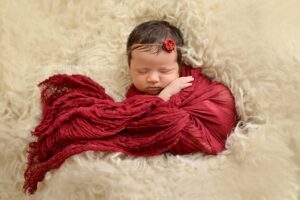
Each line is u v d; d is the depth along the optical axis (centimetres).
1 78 114
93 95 107
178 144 102
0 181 111
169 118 100
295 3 112
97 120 100
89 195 98
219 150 103
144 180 98
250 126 105
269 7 110
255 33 109
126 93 116
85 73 117
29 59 120
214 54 110
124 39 121
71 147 99
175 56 107
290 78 105
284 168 101
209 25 112
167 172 99
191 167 100
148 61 105
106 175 98
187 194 98
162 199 97
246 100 108
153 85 107
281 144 102
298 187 102
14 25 119
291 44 107
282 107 105
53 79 108
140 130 102
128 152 101
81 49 124
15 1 122
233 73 109
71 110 102
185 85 107
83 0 126
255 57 108
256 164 100
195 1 113
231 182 99
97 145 99
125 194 97
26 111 112
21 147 109
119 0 125
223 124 104
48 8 126
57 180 100
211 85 109
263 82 107
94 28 124
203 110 103
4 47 117
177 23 116
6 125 111
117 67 118
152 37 104
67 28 126
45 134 101
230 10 112
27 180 103
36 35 122
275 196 100
